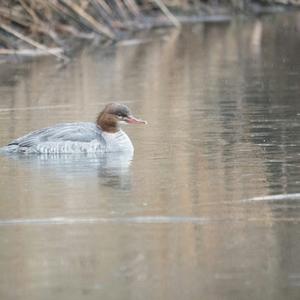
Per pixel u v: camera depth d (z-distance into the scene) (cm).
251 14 3491
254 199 1354
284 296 1037
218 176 1470
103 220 1274
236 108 1981
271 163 1538
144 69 2481
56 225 1257
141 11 3175
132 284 1070
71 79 2341
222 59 2630
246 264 1120
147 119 1888
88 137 1617
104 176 1477
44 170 1517
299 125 1803
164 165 1538
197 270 1106
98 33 2880
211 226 1245
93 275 1095
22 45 2631
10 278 1091
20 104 2047
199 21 3362
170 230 1232
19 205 1341
